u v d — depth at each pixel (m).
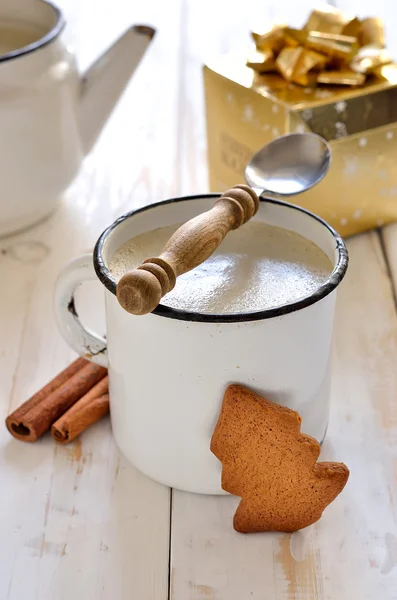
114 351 0.43
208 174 0.64
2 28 0.62
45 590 0.41
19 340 0.53
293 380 0.42
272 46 0.59
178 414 0.42
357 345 0.52
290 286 0.43
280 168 0.49
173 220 0.46
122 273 0.43
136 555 0.42
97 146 0.70
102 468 0.46
